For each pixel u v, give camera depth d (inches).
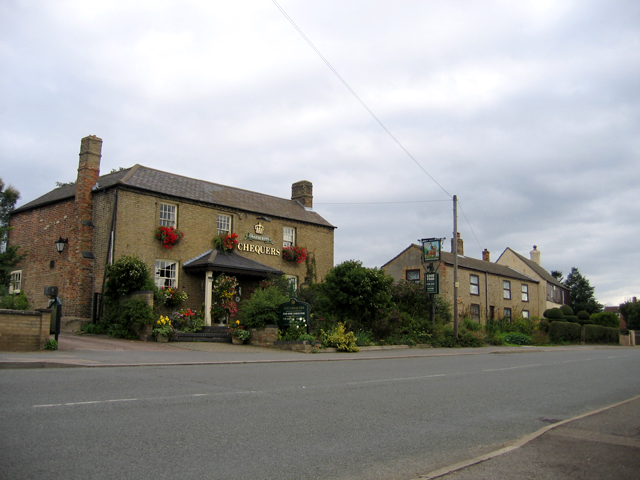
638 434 273.0
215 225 988.6
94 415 259.1
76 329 831.1
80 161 892.0
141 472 183.3
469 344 1069.1
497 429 285.9
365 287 908.0
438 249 1107.9
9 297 852.0
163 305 869.8
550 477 199.9
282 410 300.2
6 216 1011.9
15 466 181.6
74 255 864.3
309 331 803.4
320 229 1189.7
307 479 187.6
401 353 820.6
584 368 666.8
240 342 802.2
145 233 879.7
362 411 311.9
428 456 226.5
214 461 200.4
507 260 1974.7
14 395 298.8
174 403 300.8
